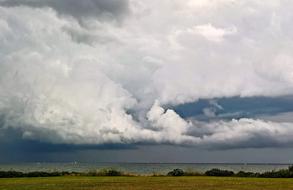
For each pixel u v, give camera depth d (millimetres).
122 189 44125
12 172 69875
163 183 52438
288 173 70688
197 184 51000
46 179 60969
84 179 60719
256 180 59969
